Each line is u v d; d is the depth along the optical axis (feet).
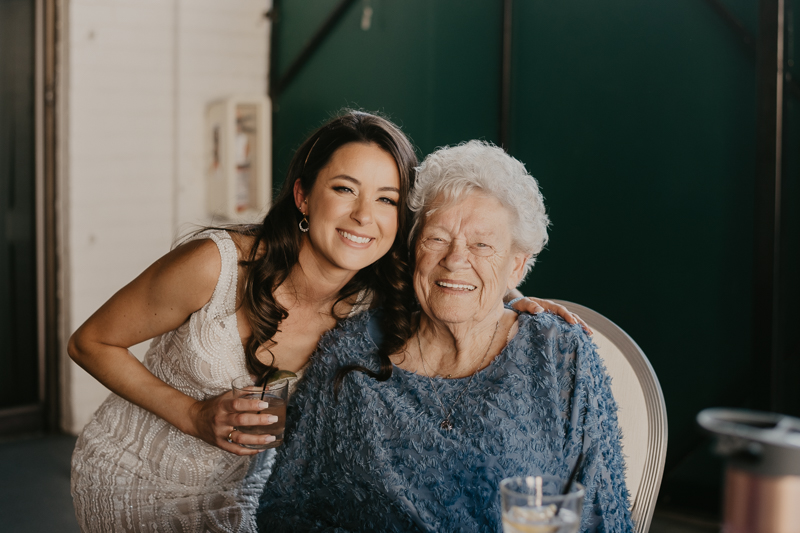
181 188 14.53
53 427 13.94
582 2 10.23
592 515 4.24
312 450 4.73
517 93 11.08
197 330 5.36
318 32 14.08
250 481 5.88
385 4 12.89
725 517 2.33
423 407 4.51
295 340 5.50
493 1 11.12
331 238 4.92
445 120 12.05
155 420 5.56
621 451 4.57
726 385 9.19
